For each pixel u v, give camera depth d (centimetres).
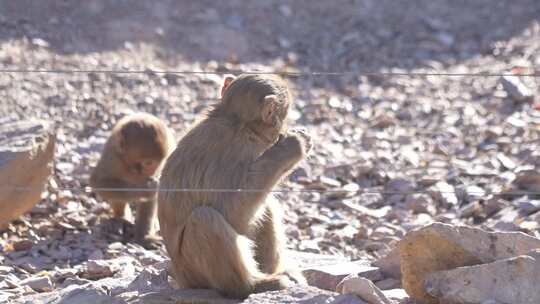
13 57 2109
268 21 2669
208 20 2591
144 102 1973
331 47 2569
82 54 2227
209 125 921
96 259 1199
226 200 898
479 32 2692
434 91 2236
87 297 884
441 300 848
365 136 1873
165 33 2462
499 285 827
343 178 1614
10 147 1276
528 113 2006
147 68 2206
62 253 1222
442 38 2642
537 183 1437
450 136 1889
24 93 1919
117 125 1405
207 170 902
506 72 2325
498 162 1656
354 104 2134
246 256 903
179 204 910
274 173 893
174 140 1460
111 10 2498
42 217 1366
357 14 2778
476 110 2062
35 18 2356
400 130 1947
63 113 1856
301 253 1160
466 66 2439
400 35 2667
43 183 1324
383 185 1589
